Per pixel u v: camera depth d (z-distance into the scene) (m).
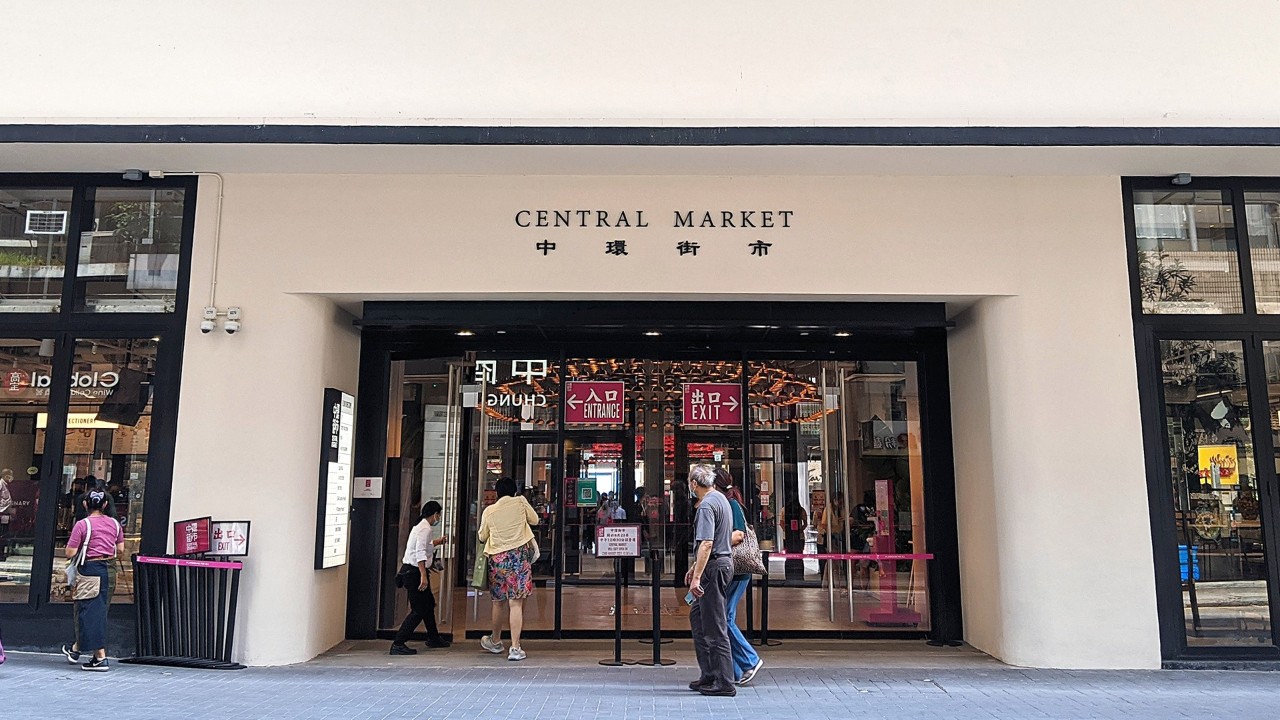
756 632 8.77
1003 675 7.11
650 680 6.84
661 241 7.88
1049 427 7.58
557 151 7.33
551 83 7.33
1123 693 6.47
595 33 7.39
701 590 6.41
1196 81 7.29
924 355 9.06
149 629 7.31
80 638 6.89
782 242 7.88
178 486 7.54
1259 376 7.79
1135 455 7.54
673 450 9.02
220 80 7.39
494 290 7.82
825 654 8.05
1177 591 7.47
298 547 7.61
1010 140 7.10
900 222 7.89
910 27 7.39
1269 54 7.34
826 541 8.92
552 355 9.12
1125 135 7.10
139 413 7.80
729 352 9.16
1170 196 8.07
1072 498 7.49
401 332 8.88
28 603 7.62
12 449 7.85
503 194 7.94
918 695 6.39
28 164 7.84
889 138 7.10
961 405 8.65
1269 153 7.35
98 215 8.14
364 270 7.83
